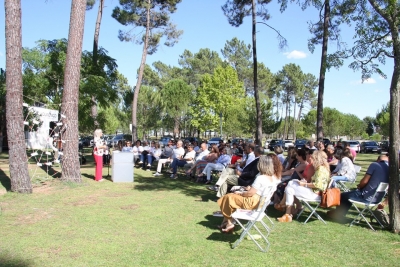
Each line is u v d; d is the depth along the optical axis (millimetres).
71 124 10609
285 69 67000
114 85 20938
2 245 5133
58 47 19688
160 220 6613
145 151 16031
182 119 50844
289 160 9023
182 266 4402
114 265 4430
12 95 8969
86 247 5078
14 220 6520
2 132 27094
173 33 26312
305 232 5957
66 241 5340
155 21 26250
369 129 81500
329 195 6371
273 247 5160
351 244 5309
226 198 5668
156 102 42406
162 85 57156
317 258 4715
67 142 10609
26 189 9102
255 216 5125
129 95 38594
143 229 6004
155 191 9875
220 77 47000
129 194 9344
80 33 10617
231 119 43469
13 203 7938
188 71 62094
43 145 29062
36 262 4508
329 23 12812
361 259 4691
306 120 64188
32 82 19094
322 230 6086
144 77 56844
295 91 66438
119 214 7055
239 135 44000
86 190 9844
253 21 18656
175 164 12930
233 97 47531
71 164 10633
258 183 5449
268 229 5590
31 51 19453
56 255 4754
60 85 20125
